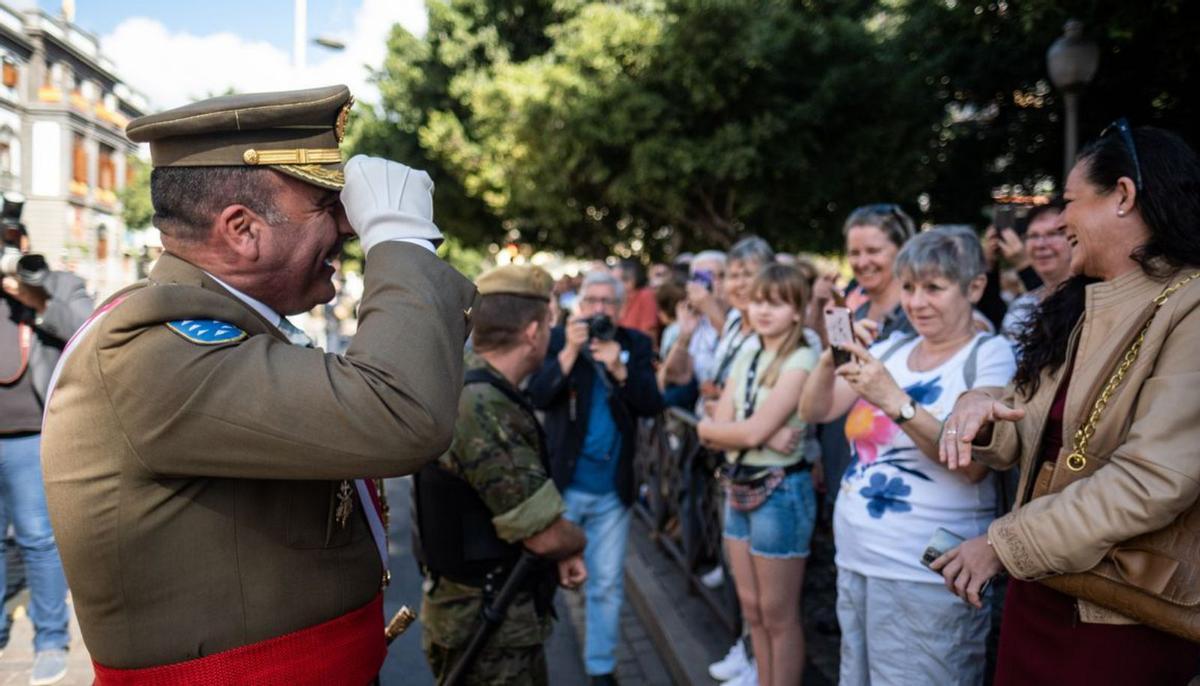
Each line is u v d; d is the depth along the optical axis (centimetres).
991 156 1153
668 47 1074
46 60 2881
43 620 338
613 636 339
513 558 212
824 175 1113
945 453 165
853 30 1102
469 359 227
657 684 349
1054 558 140
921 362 215
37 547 335
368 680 116
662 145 1085
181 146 107
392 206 108
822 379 235
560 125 1180
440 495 209
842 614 226
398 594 449
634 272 698
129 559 99
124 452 97
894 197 1138
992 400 165
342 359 98
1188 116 821
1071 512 138
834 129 1123
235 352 98
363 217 108
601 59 1120
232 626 102
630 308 686
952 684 197
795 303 270
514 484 199
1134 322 144
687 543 412
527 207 1480
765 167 1083
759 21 1054
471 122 1645
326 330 1352
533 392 332
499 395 208
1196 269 143
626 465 341
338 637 111
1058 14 584
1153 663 143
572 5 1509
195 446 95
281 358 98
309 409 94
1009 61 985
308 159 108
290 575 106
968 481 199
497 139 1415
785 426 263
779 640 267
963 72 1067
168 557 100
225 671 101
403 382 97
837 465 339
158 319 97
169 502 99
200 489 101
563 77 1147
